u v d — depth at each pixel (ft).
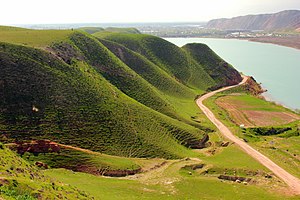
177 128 282.36
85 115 230.68
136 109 275.18
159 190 166.40
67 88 240.53
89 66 306.55
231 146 271.08
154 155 230.27
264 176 204.85
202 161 222.28
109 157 208.85
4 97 205.57
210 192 170.50
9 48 236.63
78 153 200.34
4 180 86.17
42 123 206.80
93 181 168.04
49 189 98.22
